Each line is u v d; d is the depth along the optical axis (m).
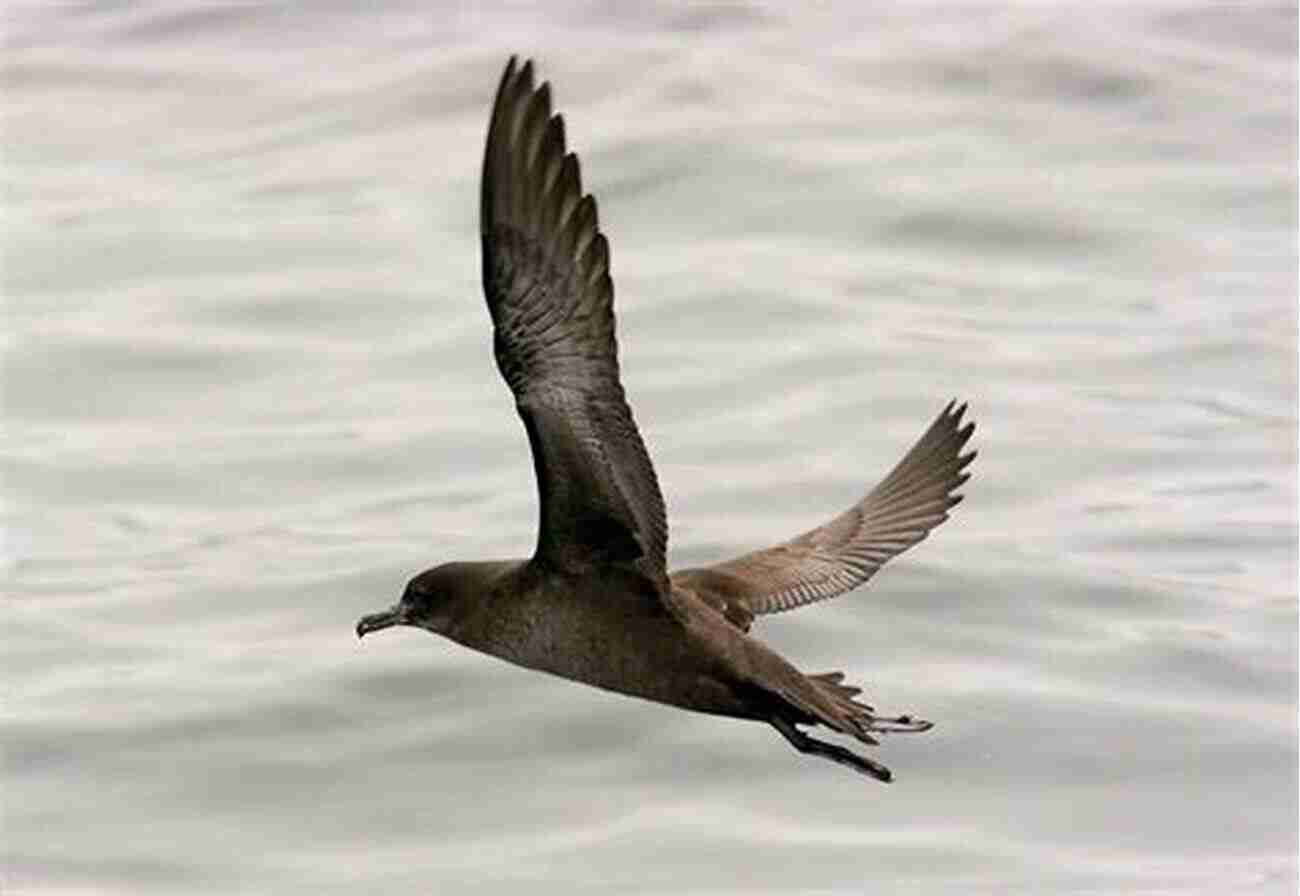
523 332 8.81
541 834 15.07
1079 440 19.62
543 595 9.62
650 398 20.34
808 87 25.73
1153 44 26.64
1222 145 24.88
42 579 18.09
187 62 27.39
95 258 23.55
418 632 17.12
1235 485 18.95
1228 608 17.16
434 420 20.38
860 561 10.85
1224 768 15.52
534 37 26.86
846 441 19.41
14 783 15.67
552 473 9.24
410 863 14.83
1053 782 15.43
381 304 22.50
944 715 15.98
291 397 20.97
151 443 20.31
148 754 15.92
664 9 27.34
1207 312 21.89
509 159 8.54
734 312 21.80
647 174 24.19
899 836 15.00
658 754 15.83
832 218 23.58
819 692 9.63
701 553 17.53
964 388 20.41
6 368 21.61
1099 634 16.83
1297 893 14.30
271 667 16.72
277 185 24.84
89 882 14.82
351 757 15.83
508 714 16.22
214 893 14.61
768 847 14.86
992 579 17.42
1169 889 14.35
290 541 18.47
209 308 22.53
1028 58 26.22
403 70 26.62
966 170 24.30
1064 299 22.27
